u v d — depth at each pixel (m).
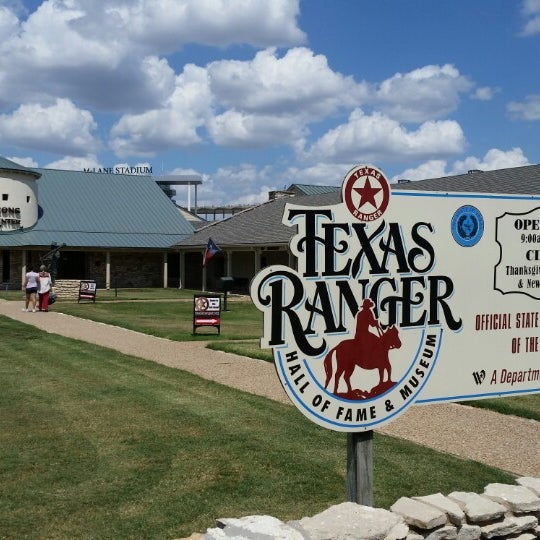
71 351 15.07
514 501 4.84
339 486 6.54
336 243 5.13
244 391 10.73
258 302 4.91
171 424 8.62
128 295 39.12
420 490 6.45
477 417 9.45
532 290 5.90
